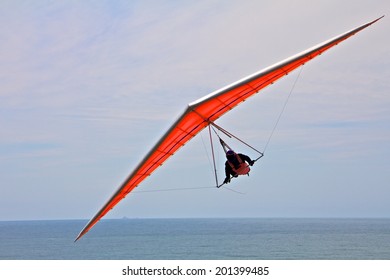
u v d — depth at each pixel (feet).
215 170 51.21
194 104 43.55
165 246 460.96
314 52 43.57
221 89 43.42
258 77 43.11
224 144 50.72
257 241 504.02
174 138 49.16
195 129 50.62
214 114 48.73
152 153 46.06
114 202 56.29
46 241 604.08
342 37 42.68
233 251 378.12
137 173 49.42
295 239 525.34
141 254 380.37
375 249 362.12
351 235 606.55
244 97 48.39
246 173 50.70
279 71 45.80
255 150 50.37
